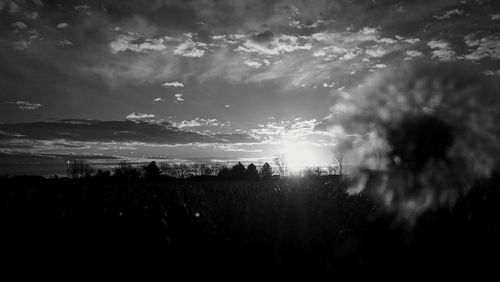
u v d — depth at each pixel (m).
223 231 5.96
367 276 4.69
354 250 5.02
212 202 8.06
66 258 5.64
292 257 5.18
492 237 5.12
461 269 4.53
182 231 6.16
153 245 5.80
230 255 5.39
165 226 6.36
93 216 7.30
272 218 6.47
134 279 5.12
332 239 5.56
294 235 5.64
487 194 5.48
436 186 2.67
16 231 6.59
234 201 7.96
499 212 5.53
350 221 6.14
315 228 6.05
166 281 5.03
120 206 8.23
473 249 4.92
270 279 4.89
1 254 5.79
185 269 5.17
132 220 7.10
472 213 5.45
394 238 5.17
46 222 6.93
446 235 5.13
